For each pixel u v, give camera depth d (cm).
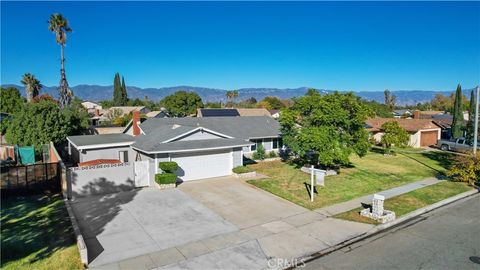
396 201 1673
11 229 1272
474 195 1847
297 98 2441
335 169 2434
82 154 2459
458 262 1040
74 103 5094
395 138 3206
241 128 3056
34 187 1786
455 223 1391
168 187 1919
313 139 2125
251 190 1878
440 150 3697
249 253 1099
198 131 2283
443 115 6600
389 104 11338
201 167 2170
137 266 1002
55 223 1338
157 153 1969
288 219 1416
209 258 1060
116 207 1562
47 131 2997
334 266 1019
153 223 1359
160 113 6594
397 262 1043
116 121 5453
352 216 1448
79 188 1723
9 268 962
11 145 3062
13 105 6072
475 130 2261
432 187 1969
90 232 1259
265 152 2919
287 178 2181
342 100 2236
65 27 5128
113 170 1828
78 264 995
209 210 1528
